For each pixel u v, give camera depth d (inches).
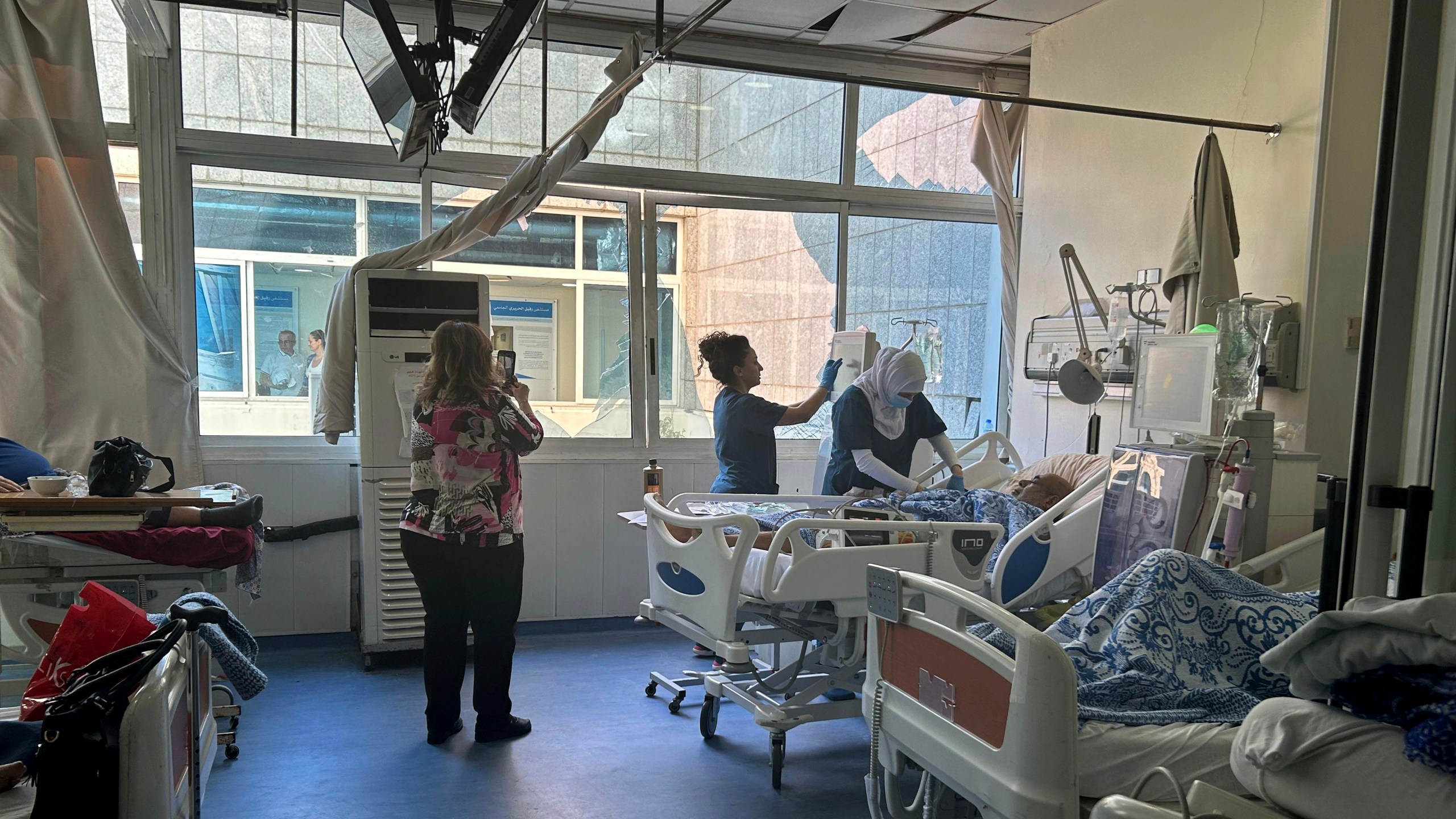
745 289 188.7
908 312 199.6
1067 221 178.9
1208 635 82.8
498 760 115.6
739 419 149.3
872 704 79.6
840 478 144.3
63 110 139.0
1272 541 114.5
